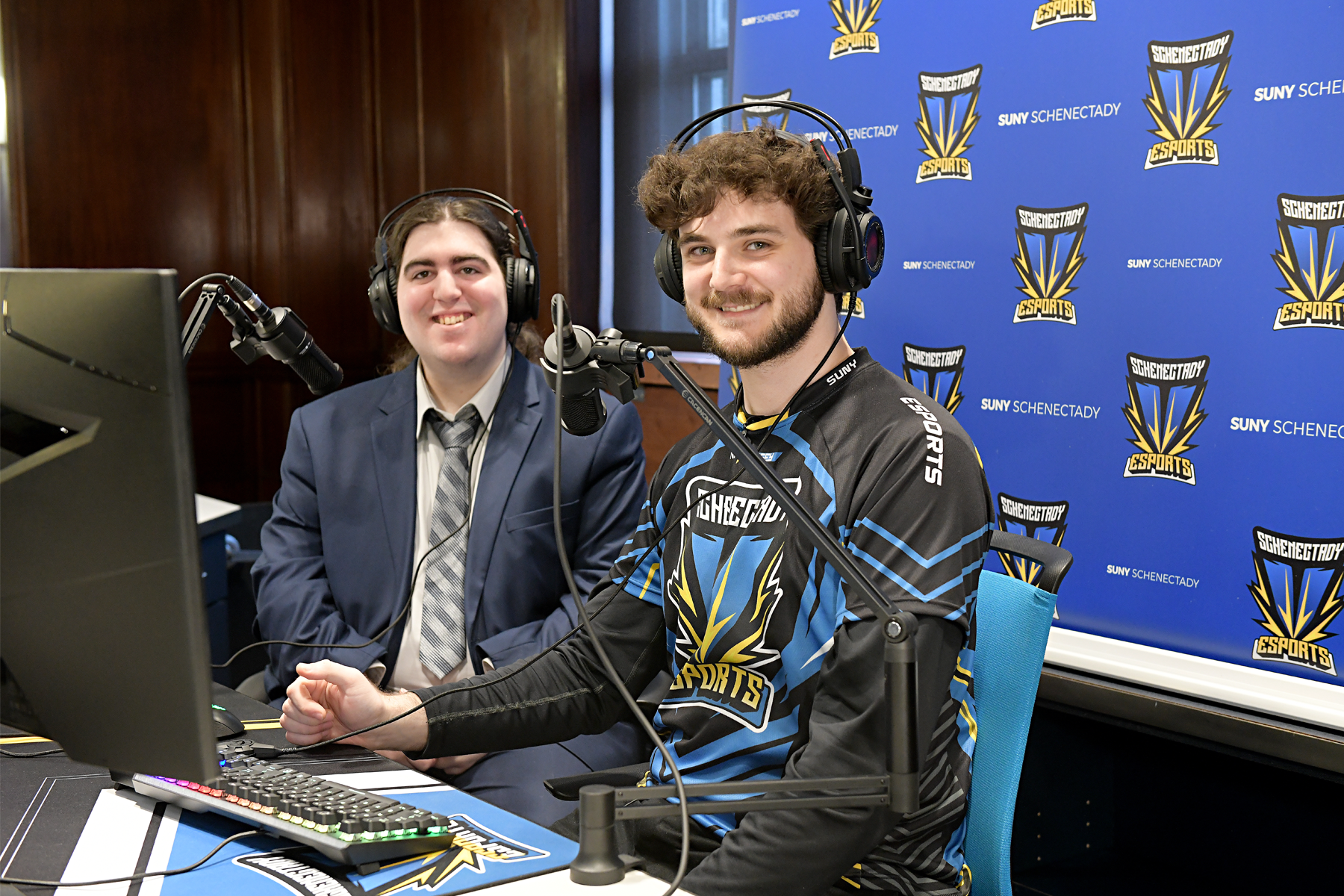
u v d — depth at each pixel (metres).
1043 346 2.07
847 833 1.00
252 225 4.47
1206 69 1.83
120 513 0.78
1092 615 2.02
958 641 1.09
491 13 4.04
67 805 1.01
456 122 4.25
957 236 2.19
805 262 1.20
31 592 0.83
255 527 3.64
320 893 0.84
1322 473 1.73
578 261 3.89
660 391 3.63
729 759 1.18
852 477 1.15
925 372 2.26
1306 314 1.74
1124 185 1.95
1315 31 1.71
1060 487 2.06
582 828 0.87
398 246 1.84
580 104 3.85
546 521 1.81
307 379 1.36
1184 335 1.88
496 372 1.90
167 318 0.75
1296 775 2.03
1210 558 1.87
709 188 1.18
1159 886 2.16
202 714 0.80
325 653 1.76
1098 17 1.96
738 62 2.55
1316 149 1.72
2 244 4.09
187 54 4.33
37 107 4.06
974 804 1.23
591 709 1.33
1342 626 1.72
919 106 2.24
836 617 1.13
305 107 4.46
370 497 1.84
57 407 0.79
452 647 1.76
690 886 1.03
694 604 1.23
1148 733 1.91
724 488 1.25
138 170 4.28
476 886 0.85
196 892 0.84
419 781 1.12
